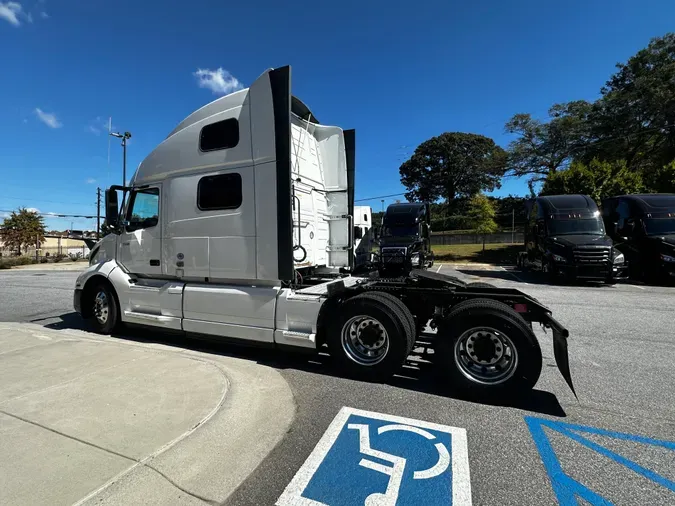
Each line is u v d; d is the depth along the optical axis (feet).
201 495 7.19
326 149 20.36
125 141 80.23
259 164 15.07
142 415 10.05
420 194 193.57
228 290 15.96
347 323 13.76
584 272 40.42
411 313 14.57
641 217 44.52
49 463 7.81
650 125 83.82
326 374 14.23
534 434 9.78
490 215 86.02
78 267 89.20
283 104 14.55
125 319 18.89
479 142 177.17
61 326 22.88
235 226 15.67
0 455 8.06
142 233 18.54
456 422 10.44
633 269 45.21
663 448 9.12
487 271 58.49
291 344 14.65
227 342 16.25
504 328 11.59
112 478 7.39
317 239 19.56
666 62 85.51
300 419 10.58
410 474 8.04
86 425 9.45
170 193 17.46
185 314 16.93
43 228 151.74
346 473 8.05
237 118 15.64
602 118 87.92
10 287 45.06
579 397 12.20
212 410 10.43
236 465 8.19
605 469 8.25
